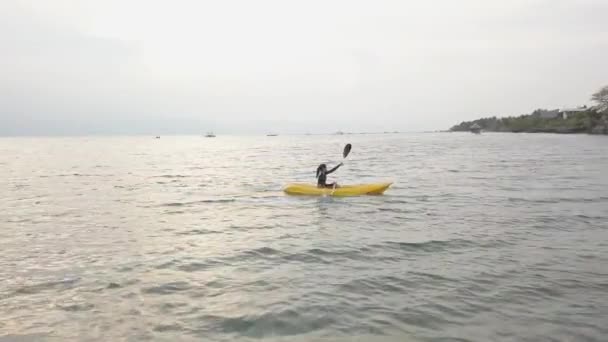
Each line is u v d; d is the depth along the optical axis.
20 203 14.38
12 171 27.78
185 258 7.64
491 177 21.30
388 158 38.25
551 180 19.56
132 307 5.38
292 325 4.86
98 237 9.34
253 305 5.44
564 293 5.77
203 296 5.76
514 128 138.50
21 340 4.48
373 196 15.23
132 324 4.88
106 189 18.17
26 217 11.80
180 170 27.89
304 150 58.09
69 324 4.88
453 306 5.37
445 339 4.49
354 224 10.61
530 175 21.94
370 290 5.96
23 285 6.19
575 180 19.45
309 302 5.52
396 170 25.98
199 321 4.96
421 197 14.91
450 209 12.54
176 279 6.47
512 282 6.23
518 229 9.73
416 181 19.86
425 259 7.50
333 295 5.78
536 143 62.78
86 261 7.46
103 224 10.80
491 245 8.35
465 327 4.78
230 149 66.50
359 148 60.97
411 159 36.44
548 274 6.57
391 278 6.48
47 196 16.09
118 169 29.23
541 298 5.61
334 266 7.14
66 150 67.56
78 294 5.83
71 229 10.19
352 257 7.67
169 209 13.08
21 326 4.82
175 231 9.95
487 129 182.38
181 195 16.14
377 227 10.21
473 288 6.00
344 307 5.36
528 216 11.27
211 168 29.30
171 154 52.19
